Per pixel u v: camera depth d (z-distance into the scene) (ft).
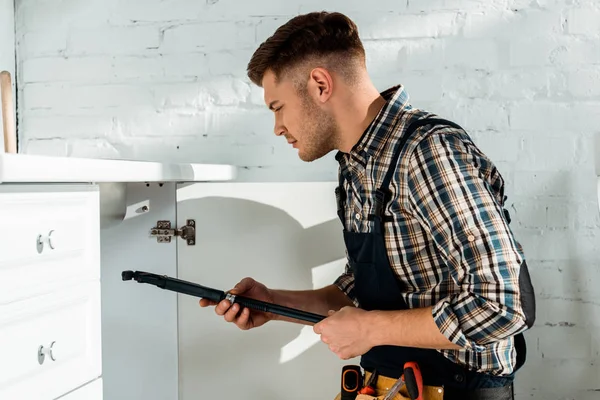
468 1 5.14
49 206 3.10
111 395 5.37
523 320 3.19
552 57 5.07
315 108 3.85
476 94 5.15
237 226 5.23
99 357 3.52
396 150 3.67
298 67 3.80
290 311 4.07
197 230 5.26
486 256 3.21
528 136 5.10
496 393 3.75
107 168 3.40
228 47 5.44
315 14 3.90
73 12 5.61
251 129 5.44
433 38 5.18
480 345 3.29
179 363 5.31
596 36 5.02
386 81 5.23
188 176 4.35
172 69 5.51
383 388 3.91
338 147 4.00
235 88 5.44
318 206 5.16
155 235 5.27
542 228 5.10
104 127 5.60
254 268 5.22
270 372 5.23
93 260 3.45
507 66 5.11
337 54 3.79
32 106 5.67
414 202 3.50
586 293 5.06
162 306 5.31
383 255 3.76
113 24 5.57
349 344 3.59
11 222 2.84
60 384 3.21
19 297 2.90
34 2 5.65
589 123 5.04
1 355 2.82
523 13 5.09
